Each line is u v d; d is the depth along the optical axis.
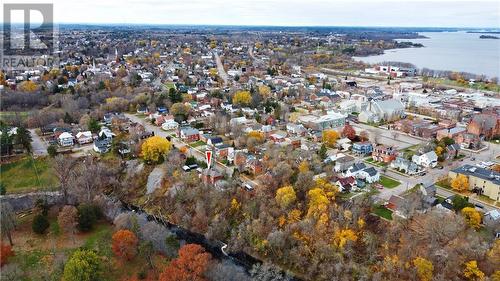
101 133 187.50
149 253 106.00
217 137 183.62
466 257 98.00
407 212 116.69
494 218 115.88
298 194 129.12
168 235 115.19
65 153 172.12
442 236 105.44
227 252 115.88
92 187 142.25
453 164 163.75
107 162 163.62
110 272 103.19
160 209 137.00
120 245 105.56
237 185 136.75
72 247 114.44
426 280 93.56
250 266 109.69
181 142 188.00
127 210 137.00
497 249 97.31
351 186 138.88
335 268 100.81
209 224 124.12
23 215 130.88
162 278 93.31
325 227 111.06
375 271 100.31
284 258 109.19
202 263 97.12
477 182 137.12
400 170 156.00
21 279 101.00
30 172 155.88
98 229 123.81
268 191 132.38
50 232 121.50
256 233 115.12
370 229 114.88
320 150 163.12
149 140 163.75
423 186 133.25
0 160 159.62
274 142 183.62
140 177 154.00
